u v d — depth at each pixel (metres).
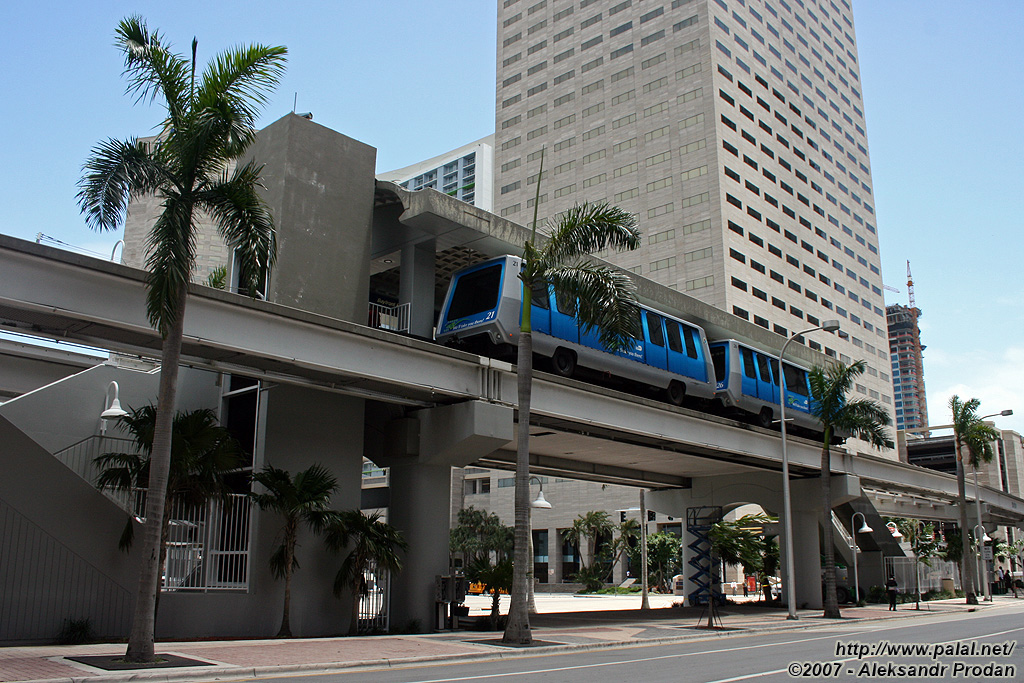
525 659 14.70
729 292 76.75
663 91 86.06
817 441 35.34
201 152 13.48
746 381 30.59
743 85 87.50
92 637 15.21
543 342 21.67
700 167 81.12
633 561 69.62
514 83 100.81
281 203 19.12
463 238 21.97
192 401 21.08
